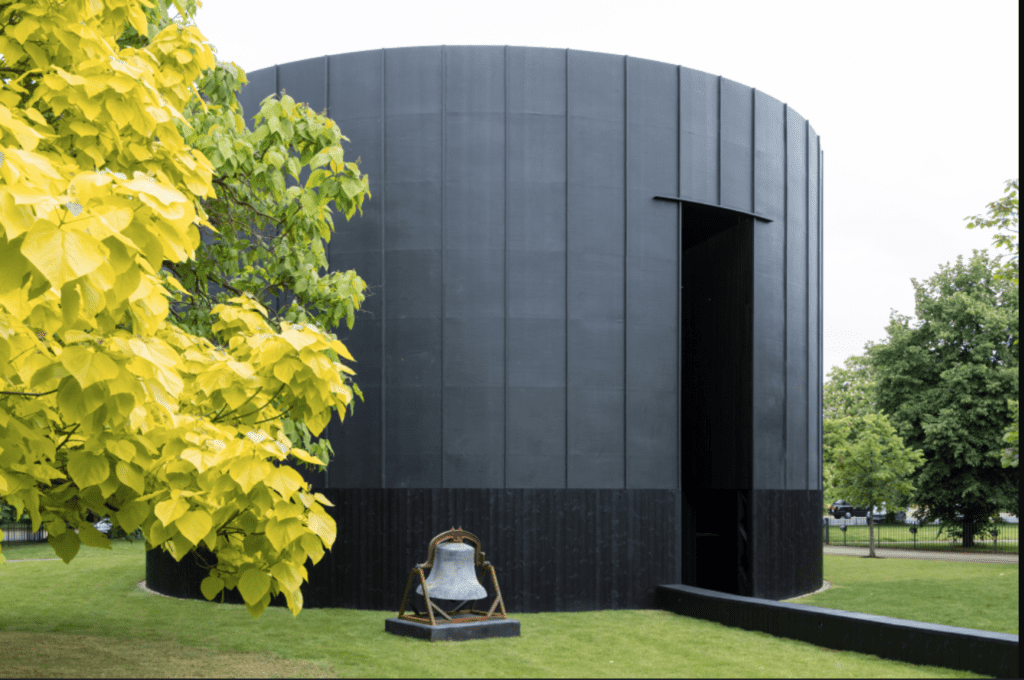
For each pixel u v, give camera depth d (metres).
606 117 16.69
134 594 17.02
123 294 2.92
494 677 9.91
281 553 4.20
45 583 18.66
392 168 16.22
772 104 19.19
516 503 15.55
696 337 20.44
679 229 17.14
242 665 10.27
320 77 16.73
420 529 15.41
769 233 18.95
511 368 15.83
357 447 15.77
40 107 4.64
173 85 5.36
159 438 4.31
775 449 18.77
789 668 10.50
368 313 15.98
